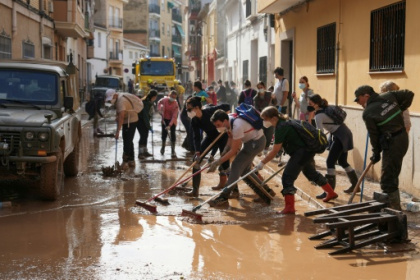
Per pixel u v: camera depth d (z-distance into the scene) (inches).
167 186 410.9
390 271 230.7
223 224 307.1
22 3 818.8
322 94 549.0
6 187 397.7
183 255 252.5
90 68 2041.1
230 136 355.3
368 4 429.4
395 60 388.5
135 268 234.1
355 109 450.3
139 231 291.4
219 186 394.0
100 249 259.9
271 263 242.1
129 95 489.4
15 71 386.3
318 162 500.7
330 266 237.5
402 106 301.1
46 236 280.7
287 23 683.4
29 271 229.3
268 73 855.1
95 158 552.7
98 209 339.0
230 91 1082.1
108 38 2292.1
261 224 306.7
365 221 253.8
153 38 3198.8
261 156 541.0
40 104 377.4
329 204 341.7
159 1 3312.0
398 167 296.7
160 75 1338.6
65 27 1111.0
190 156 564.4
